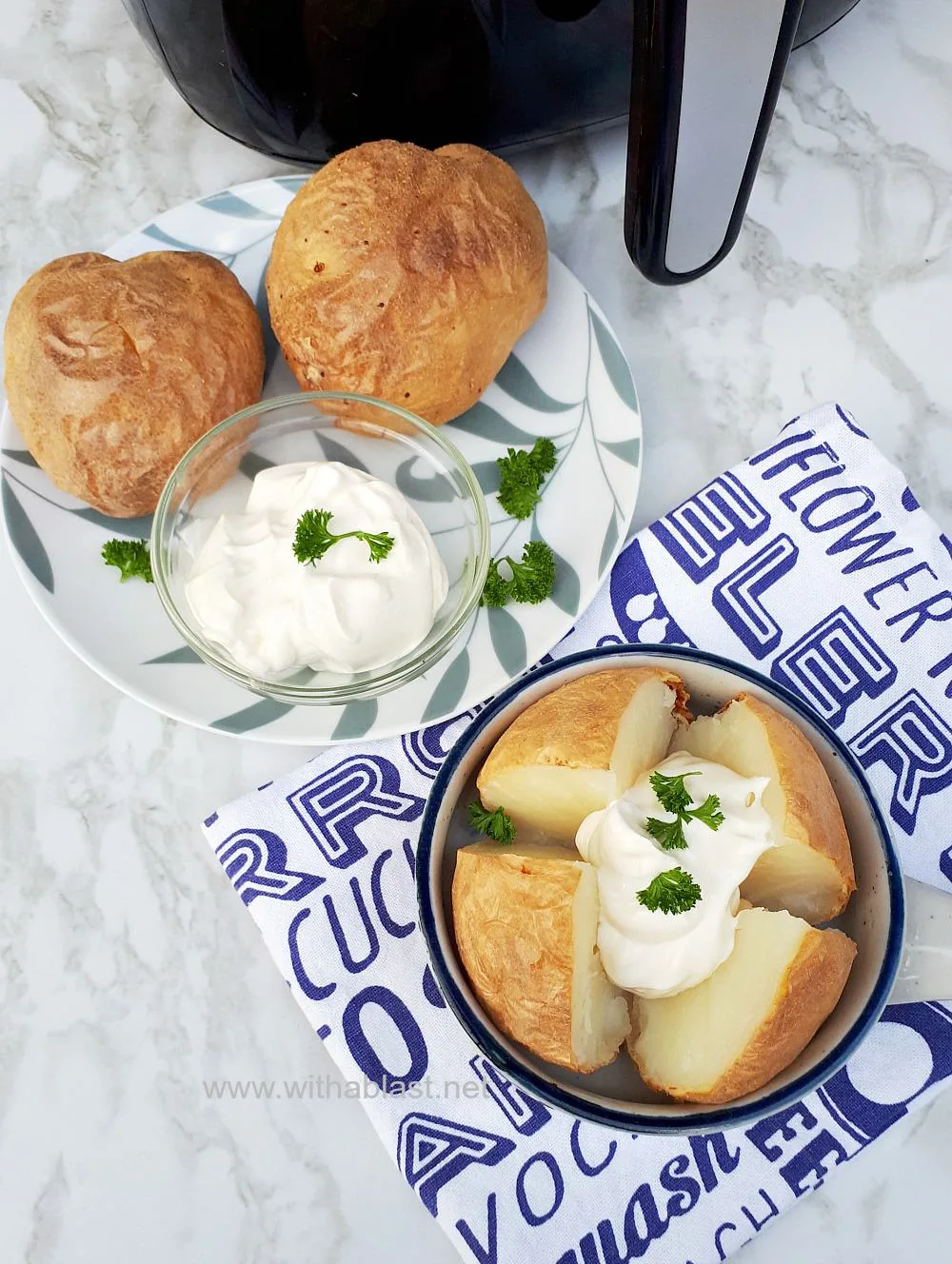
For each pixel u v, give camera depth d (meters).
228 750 0.40
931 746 0.38
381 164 0.39
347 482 0.37
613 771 0.30
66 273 0.39
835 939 0.29
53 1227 0.36
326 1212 0.36
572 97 0.42
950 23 0.50
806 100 0.48
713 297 0.46
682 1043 0.30
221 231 0.44
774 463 0.40
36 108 0.48
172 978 0.38
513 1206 0.34
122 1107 0.37
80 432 0.38
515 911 0.29
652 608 0.40
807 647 0.39
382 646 0.36
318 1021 0.35
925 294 0.46
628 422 0.41
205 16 0.37
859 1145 0.35
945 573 0.39
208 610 0.36
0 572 0.42
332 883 0.37
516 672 0.38
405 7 0.36
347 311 0.39
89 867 0.39
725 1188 0.34
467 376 0.40
